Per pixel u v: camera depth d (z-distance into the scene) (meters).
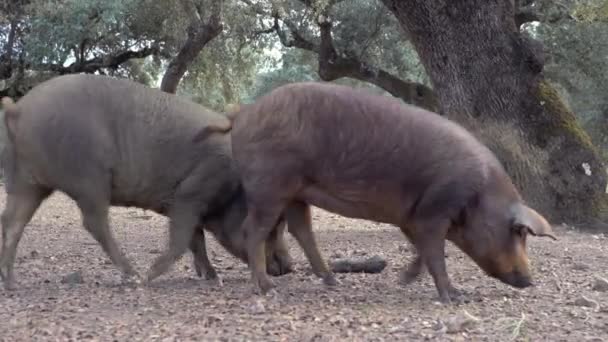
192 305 6.65
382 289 7.59
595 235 13.23
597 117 28.45
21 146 7.64
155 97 7.98
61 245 11.66
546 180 14.23
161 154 7.82
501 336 5.49
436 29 13.96
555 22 22.16
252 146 6.86
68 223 15.55
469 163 6.62
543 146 14.23
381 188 6.70
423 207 6.66
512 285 6.86
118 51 29.73
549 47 24.70
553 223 14.29
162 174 7.86
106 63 29.77
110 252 7.95
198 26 25.08
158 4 24.64
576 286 7.87
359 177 6.69
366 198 6.77
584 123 28.95
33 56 26.53
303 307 6.52
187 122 7.93
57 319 6.08
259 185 6.84
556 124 14.31
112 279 8.34
